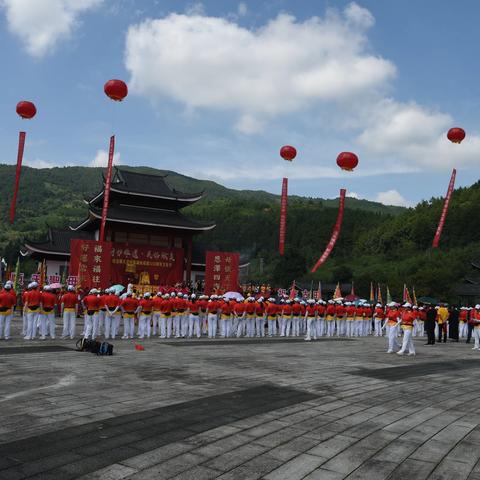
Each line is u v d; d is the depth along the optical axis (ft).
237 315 101.86
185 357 61.93
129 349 68.49
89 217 190.39
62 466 22.66
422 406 38.22
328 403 37.93
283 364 58.80
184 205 209.67
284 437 28.53
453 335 118.42
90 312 80.48
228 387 42.47
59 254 201.26
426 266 315.99
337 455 25.72
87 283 138.21
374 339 111.45
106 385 41.32
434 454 26.30
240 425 30.66
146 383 42.91
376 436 29.43
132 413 32.45
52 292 81.56
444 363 67.41
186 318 97.66
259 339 96.84
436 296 260.01
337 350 79.51
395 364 63.62
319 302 108.58
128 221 188.55
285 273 333.62
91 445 25.73
